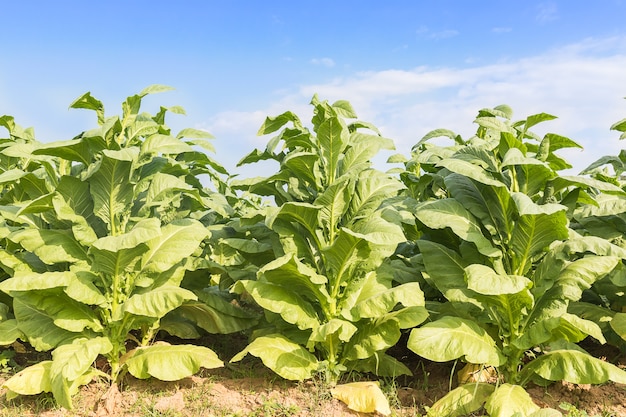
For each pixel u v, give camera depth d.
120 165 2.61
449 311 2.92
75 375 2.28
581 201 2.71
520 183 2.60
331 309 2.66
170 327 3.13
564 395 2.60
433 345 2.34
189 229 2.77
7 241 2.89
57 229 2.75
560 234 2.42
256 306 4.10
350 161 2.78
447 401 2.44
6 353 3.12
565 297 2.42
